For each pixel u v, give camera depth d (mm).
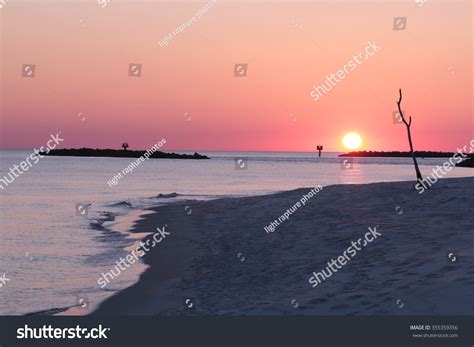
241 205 25203
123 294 11195
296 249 13211
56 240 18641
